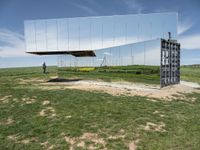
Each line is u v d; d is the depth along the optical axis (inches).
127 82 692.1
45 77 1067.9
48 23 827.4
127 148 229.6
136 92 543.2
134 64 676.1
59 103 397.1
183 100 469.7
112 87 640.4
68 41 821.2
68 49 822.5
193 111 376.5
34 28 838.5
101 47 803.4
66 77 917.2
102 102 404.8
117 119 310.2
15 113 350.6
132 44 680.4
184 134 267.6
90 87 636.1
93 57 812.0
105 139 249.4
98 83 767.7
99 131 270.1
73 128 278.8
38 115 336.5
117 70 725.9
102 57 778.8
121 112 342.0
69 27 818.2
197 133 271.6
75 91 532.7
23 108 374.6
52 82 813.9
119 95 486.9
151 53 632.4
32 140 254.5
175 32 753.6
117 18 791.7
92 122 298.5
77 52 860.0
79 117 318.3
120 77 715.4
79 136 257.9
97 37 805.2
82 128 279.1
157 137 256.7
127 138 251.8
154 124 298.8
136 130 273.9
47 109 363.6
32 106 383.6
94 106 374.3
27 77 1079.6
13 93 502.9
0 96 476.4
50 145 240.5
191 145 238.5
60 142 244.8
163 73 639.1
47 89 579.5
